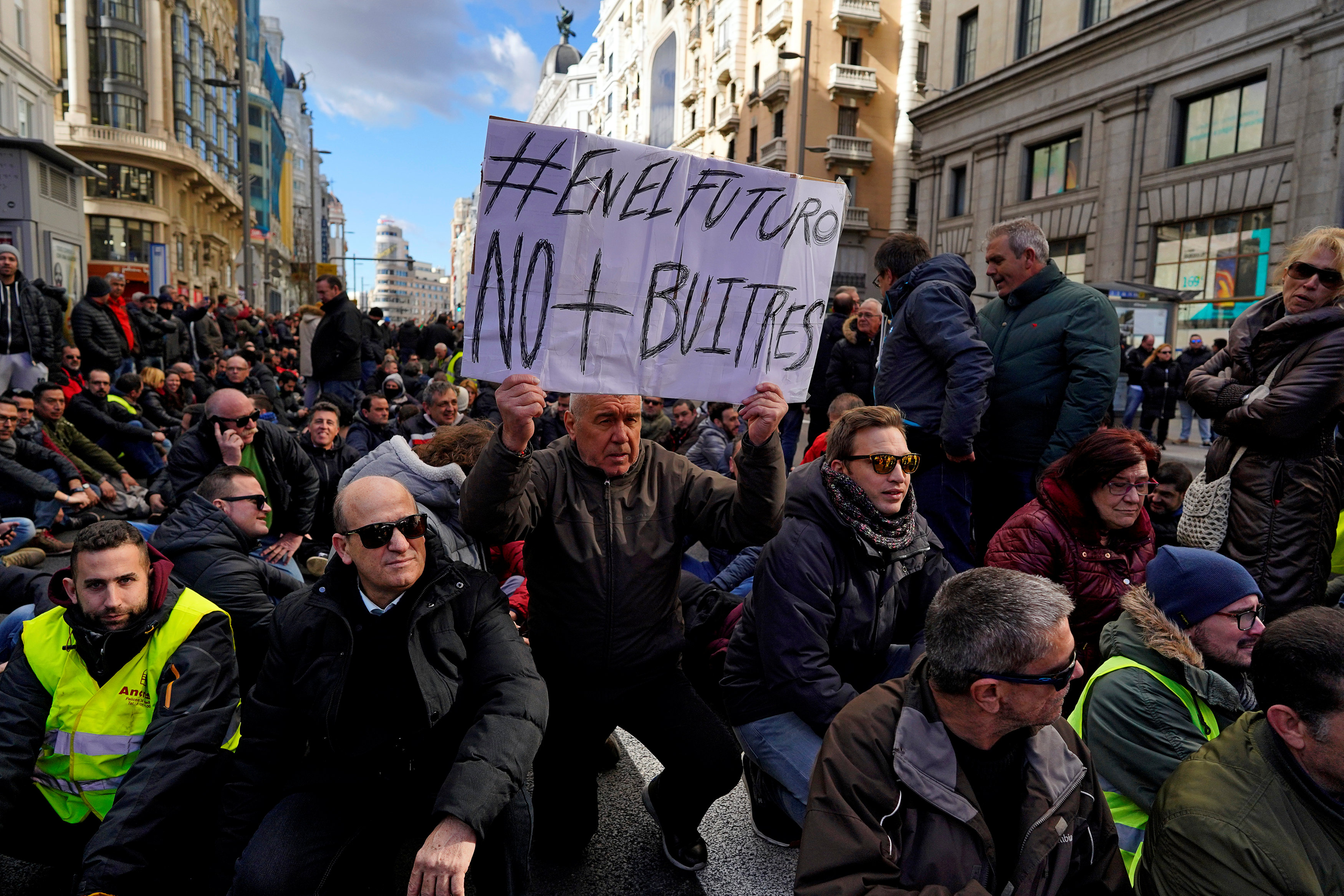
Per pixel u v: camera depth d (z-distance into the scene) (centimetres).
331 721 224
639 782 336
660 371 237
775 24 3912
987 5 2414
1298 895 170
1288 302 339
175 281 5028
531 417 222
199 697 250
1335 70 1510
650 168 226
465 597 241
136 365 1280
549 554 265
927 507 405
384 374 1553
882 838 177
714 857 284
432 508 332
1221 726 221
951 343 375
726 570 441
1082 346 382
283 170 8700
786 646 258
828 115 3866
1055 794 183
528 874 228
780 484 249
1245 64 1683
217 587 314
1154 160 1906
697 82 4950
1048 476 316
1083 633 308
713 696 392
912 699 189
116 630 246
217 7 6128
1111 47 1970
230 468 333
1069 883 194
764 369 246
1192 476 448
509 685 229
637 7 6512
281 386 1566
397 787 232
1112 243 2003
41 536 630
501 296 221
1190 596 234
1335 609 182
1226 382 348
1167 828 184
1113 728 225
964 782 181
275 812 222
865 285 3981
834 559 264
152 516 715
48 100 3188
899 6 3891
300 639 229
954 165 2567
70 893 264
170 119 4962
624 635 265
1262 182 1652
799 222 244
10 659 270
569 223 221
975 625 174
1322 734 170
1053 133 2181
